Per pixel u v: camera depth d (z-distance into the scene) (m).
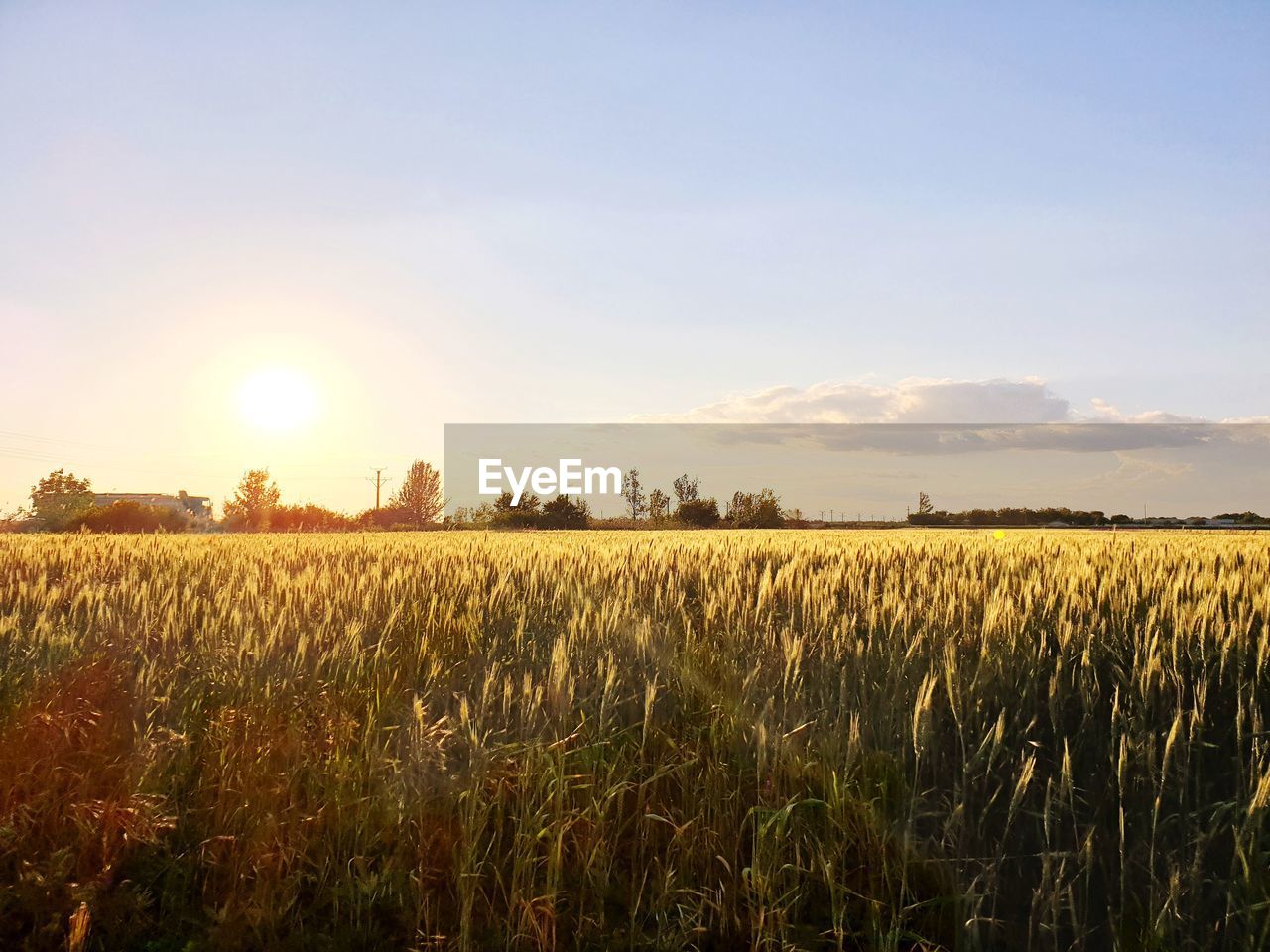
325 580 6.86
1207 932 2.82
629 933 3.00
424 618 5.73
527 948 2.93
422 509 82.00
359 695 4.44
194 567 9.16
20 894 3.11
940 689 4.14
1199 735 3.52
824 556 9.23
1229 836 3.20
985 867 3.07
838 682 4.37
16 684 4.42
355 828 3.46
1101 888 3.10
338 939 2.98
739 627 5.22
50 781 3.73
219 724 4.00
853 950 2.92
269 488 69.00
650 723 4.06
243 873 3.29
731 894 3.09
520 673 4.71
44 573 7.84
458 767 3.63
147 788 3.61
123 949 3.01
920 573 7.46
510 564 8.13
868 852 3.28
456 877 3.13
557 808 3.29
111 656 4.98
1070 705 4.22
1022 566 8.11
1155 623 5.06
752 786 3.63
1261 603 5.32
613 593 6.65
